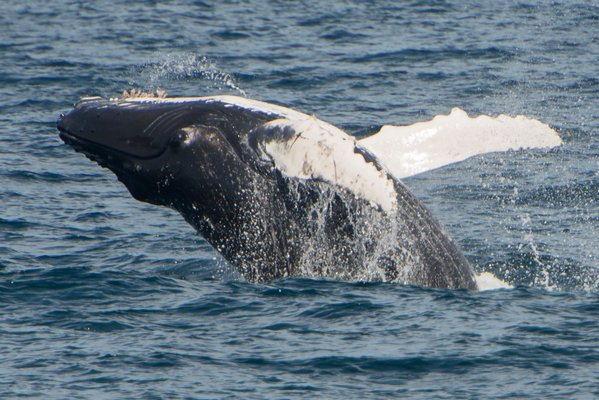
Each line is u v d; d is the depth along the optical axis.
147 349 55.19
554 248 78.00
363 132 120.31
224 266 72.94
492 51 165.50
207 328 58.19
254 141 61.03
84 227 84.81
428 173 101.94
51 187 98.56
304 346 55.44
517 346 54.91
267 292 62.72
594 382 50.69
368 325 57.91
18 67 152.50
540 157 107.25
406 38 177.25
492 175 101.06
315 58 161.12
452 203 91.94
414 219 63.06
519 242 79.56
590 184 97.44
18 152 110.69
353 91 140.12
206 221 64.38
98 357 54.25
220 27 187.75
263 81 145.75
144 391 50.34
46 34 180.25
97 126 63.41
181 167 62.50
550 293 63.38
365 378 51.88
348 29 186.00
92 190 97.81
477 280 67.75
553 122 122.31
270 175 61.97
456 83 144.50
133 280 66.31
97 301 62.72
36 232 83.12
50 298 63.34
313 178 59.78
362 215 61.69
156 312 60.88
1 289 64.69
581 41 173.62
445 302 61.00
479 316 59.06
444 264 63.66
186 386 50.91
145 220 87.38
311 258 63.81
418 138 68.19
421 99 135.62
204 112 62.78
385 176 61.69
